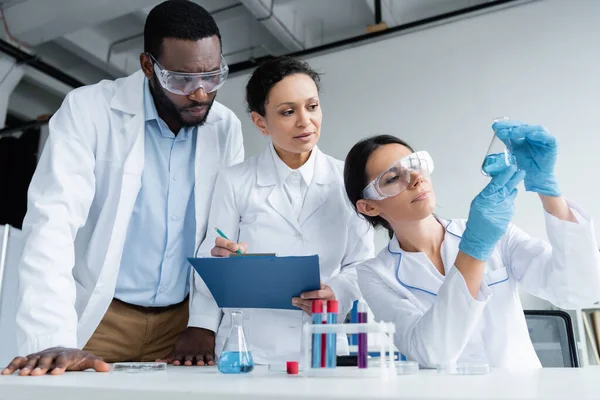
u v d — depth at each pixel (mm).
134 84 1798
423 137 4168
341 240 1729
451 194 3965
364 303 1042
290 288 1304
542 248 1416
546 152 1286
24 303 1237
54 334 1221
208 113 1760
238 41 5285
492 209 1160
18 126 5473
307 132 1588
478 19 4164
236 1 4785
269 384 754
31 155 5500
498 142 1281
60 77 5234
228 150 1949
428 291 1419
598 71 3699
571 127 3697
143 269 1771
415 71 4320
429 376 894
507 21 4055
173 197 1818
